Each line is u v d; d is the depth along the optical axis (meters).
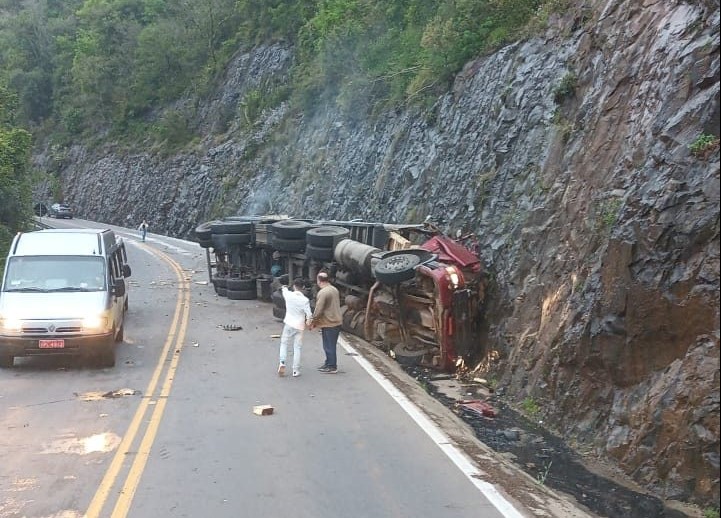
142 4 85.75
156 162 63.75
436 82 25.23
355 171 31.50
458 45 23.73
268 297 23.23
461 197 19.19
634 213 9.20
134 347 15.45
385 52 34.41
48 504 6.64
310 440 8.73
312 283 19.03
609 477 8.03
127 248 46.31
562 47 16.86
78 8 102.75
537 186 14.89
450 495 6.90
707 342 7.55
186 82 69.94
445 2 26.22
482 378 13.12
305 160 40.09
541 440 9.55
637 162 10.48
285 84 52.88
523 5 21.42
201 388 11.61
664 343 8.29
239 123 56.19
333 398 10.91
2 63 93.44
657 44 11.39
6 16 102.06
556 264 12.21
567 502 7.01
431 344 14.23
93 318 12.91
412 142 25.56
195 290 26.44
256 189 46.56
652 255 8.59
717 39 9.30
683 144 8.98
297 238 19.91
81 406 10.45
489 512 6.46
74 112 82.69
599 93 13.59
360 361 13.82
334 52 39.22
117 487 7.10
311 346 15.51
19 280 13.80
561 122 15.22
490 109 19.72
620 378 8.92
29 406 10.48
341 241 17.86
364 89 34.25
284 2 58.25
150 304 22.70
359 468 7.70
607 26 14.27
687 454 7.23
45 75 91.38
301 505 6.64
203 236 26.84
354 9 40.56
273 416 9.88
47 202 80.50
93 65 77.50
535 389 10.97
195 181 56.81
